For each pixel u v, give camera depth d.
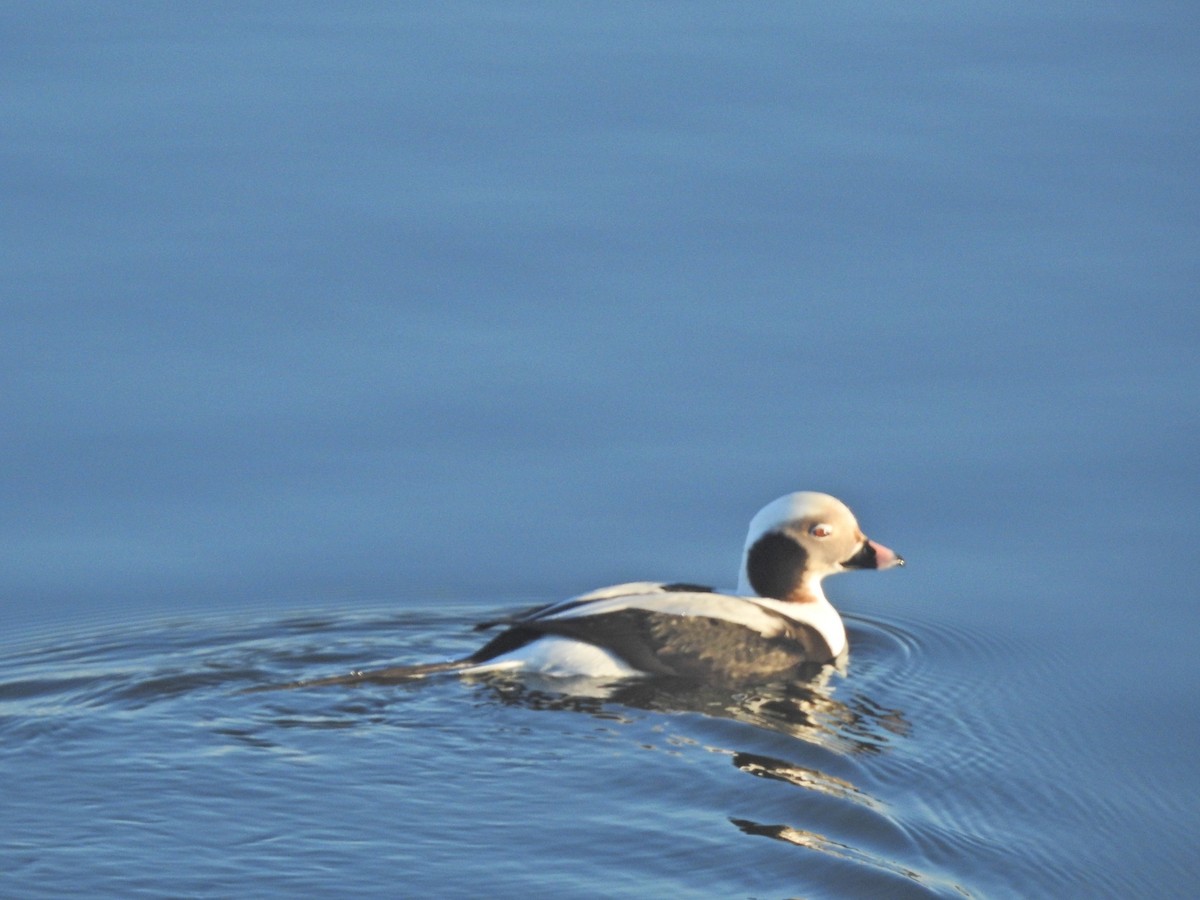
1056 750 14.03
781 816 12.42
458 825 12.16
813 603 16.36
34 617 16.36
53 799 12.42
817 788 12.91
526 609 16.84
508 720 14.02
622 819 12.30
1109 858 12.38
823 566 16.39
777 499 16.81
